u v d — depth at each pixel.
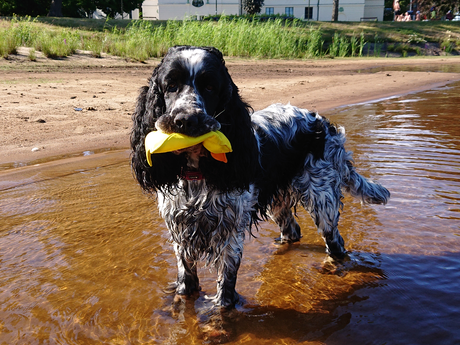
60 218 1.38
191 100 0.80
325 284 1.07
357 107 3.17
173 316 0.93
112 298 0.98
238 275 1.11
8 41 4.85
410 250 1.20
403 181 1.64
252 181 0.99
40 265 1.11
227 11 14.53
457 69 6.00
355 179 1.25
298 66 5.98
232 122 0.90
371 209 1.45
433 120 2.65
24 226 1.32
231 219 0.94
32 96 3.15
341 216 1.41
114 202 1.50
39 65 4.47
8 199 1.51
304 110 1.24
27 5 10.81
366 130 2.41
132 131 0.97
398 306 0.96
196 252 0.97
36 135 2.32
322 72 5.45
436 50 9.59
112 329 0.88
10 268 1.09
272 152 1.10
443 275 1.08
